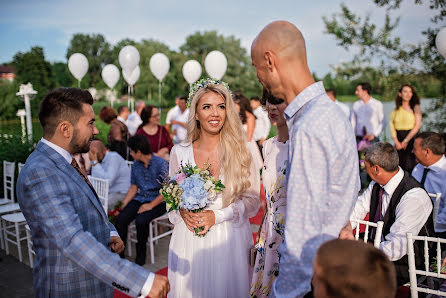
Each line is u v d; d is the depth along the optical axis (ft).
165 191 7.04
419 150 10.02
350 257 3.08
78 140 5.09
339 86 34.27
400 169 7.82
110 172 13.74
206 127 7.50
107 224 5.54
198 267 7.15
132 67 28.22
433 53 21.12
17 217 13.39
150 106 19.58
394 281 3.11
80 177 5.18
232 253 7.29
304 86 4.07
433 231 7.77
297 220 3.68
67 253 4.36
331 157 3.62
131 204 12.91
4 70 131.13
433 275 6.31
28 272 12.48
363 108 22.65
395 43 22.13
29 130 27.91
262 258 6.40
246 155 7.68
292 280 3.71
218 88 7.52
